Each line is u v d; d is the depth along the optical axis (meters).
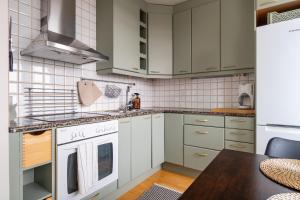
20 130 1.18
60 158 1.40
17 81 1.63
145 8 2.76
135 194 2.04
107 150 1.83
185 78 3.08
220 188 0.61
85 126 1.58
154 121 2.50
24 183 1.52
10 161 1.15
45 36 1.62
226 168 0.79
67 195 1.46
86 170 1.54
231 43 2.37
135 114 2.19
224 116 2.19
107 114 1.94
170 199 1.92
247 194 0.57
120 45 2.30
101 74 2.44
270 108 1.76
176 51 2.85
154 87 3.38
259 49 1.82
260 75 1.81
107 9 2.27
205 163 2.32
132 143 2.14
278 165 0.81
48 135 1.34
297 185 0.63
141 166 2.28
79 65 2.18
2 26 1.13
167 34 2.87
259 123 1.83
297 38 1.63
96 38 2.38
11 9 1.60
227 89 2.70
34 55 1.72
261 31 1.81
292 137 1.67
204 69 2.59
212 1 2.52
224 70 2.43
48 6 1.77
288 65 1.68
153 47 2.82
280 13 1.85
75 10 2.04
